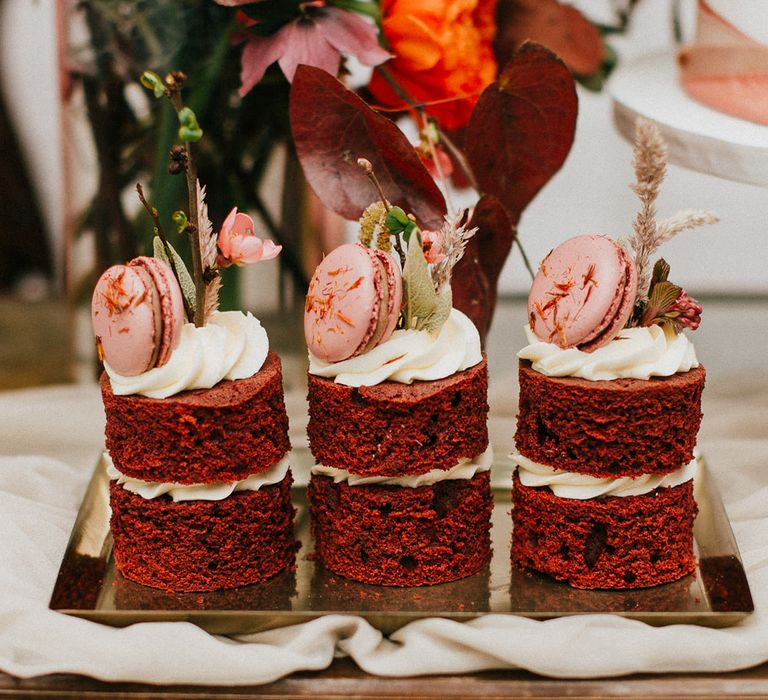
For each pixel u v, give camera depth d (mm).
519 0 1620
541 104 1474
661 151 1245
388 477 1316
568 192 2504
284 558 1373
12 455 1776
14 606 1218
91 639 1181
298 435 1798
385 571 1330
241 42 1471
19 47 2582
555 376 1274
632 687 1170
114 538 1364
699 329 2348
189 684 1178
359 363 1285
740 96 1487
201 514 1297
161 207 1559
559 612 1245
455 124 1544
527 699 1162
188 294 1340
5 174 2646
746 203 2465
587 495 1295
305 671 1200
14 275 2715
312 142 1433
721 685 1170
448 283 1320
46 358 2264
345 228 1697
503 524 1498
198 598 1302
